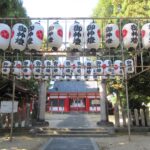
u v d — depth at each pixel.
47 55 17.92
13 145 15.53
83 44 12.48
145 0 20.58
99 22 16.75
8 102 18.66
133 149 14.37
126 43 12.73
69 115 48.25
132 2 20.97
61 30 12.32
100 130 20.17
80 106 57.12
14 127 20.33
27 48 12.64
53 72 18.77
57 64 18.36
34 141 17.09
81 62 18.03
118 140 17.41
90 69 18.31
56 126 23.17
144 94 21.20
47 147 15.08
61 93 57.00
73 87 58.31
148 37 12.41
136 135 19.56
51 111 56.28
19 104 22.69
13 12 18.28
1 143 16.20
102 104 24.59
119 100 23.09
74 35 12.23
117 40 12.70
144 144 15.70
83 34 12.42
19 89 21.38
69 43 12.40
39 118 23.98
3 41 12.01
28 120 21.86
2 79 20.97
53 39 12.24
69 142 16.80
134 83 20.75
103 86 24.75
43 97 24.28
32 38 12.09
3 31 11.98
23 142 16.61
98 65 18.11
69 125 24.66
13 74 17.70
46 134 19.59
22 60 18.52
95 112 55.91
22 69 18.69
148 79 20.31
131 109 22.11
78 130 20.38
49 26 12.41
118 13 22.69
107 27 12.72
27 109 22.08
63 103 57.00
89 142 16.80
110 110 40.84
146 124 21.02
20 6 19.97
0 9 17.81
